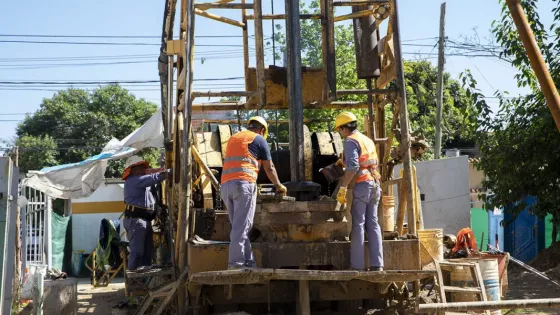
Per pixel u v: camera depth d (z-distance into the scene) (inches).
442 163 642.8
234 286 313.3
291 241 302.7
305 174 359.3
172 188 384.2
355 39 377.1
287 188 313.9
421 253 337.4
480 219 795.4
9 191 315.3
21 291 444.8
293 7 330.3
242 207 289.0
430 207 641.6
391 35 352.5
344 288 315.0
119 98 1498.5
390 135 350.6
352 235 297.0
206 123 431.5
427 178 646.5
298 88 325.7
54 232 845.2
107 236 637.3
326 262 302.4
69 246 882.8
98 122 1464.1
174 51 361.7
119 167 1336.1
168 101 424.8
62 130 1471.5
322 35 343.0
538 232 673.6
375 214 300.4
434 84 1172.5
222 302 312.8
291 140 324.5
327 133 388.5
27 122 1505.9
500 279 391.9
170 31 416.5
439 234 343.3
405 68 1115.3
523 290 473.1
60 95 1508.4
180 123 368.2
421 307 233.9
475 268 330.0
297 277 277.6
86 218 891.4
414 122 1034.7
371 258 297.3
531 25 541.6
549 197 544.4
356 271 283.1
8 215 313.4
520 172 544.7
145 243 430.3
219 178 359.3
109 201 896.9
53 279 449.1
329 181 342.6
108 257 628.4
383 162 360.2
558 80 528.7
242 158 293.1
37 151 1407.5
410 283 375.6
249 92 329.4
